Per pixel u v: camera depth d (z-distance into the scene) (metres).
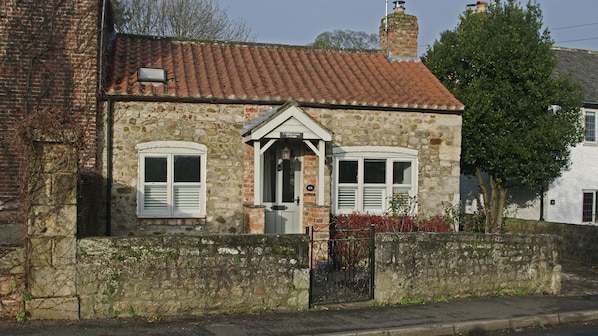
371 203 14.95
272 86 14.54
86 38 12.94
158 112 13.34
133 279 8.60
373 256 10.09
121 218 13.09
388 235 10.16
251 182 13.80
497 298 10.86
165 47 15.97
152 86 13.50
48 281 8.27
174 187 13.52
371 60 17.45
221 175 13.68
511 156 17.31
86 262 8.41
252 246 9.19
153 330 8.05
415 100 14.98
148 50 15.55
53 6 12.84
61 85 12.82
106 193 12.95
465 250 10.79
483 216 18.16
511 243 11.26
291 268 9.39
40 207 8.23
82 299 8.38
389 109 14.75
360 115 14.62
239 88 14.08
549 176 17.89
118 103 13.16
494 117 17.00
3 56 12.60
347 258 11.69
